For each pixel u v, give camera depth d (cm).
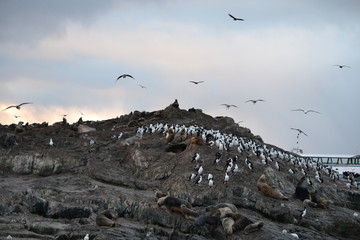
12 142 5347
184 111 7069
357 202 5169
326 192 5147
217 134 5600
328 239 4159
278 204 4419
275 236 3738
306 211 4478
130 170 5003
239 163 4941
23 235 3381
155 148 5250
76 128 6156
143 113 6969
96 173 4750
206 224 3859
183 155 5034
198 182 4528
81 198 4069
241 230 3809
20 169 4900
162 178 4791
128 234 3484
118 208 4053
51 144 5362
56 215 3825
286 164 5644
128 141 5484
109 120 6844
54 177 4772
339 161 8588
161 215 3912
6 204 3916
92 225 3644
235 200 4412
